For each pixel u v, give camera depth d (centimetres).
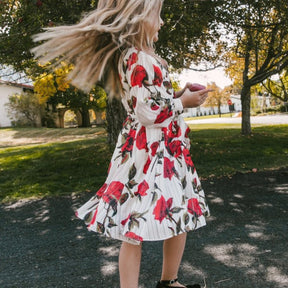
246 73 1220
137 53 155
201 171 690
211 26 794
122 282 161
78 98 2970
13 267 296
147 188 153
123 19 153
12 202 556
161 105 153
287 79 1559
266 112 4397
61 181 679
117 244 338
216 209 435
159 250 306
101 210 158
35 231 399
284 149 916
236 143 1034
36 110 3161
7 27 668
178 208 153
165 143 160
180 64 834
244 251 295
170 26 670
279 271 253
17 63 824
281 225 359
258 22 796
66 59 168
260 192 511
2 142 2161
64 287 252
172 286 177
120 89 171
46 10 654
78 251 326
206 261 279
